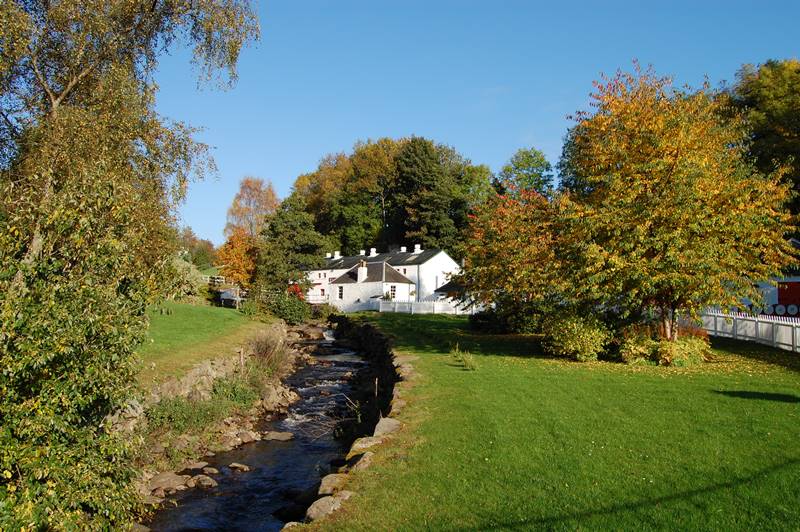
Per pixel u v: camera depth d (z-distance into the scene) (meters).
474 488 7.66
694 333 20.61
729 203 16.94
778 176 18.55
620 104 19.34
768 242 18.03
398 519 6.90
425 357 20.78
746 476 7.41
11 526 6.56
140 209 12.34
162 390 14.65
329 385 23.70
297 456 14.04
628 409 11.30
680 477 7.54
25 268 7.16
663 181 17.09
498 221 30.06
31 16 13.86
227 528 9.89
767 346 20.55
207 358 19.52
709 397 12.05
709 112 20.12
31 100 13.85
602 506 6.82
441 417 11.48
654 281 16.25
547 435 9.79
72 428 7.60
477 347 23.30
